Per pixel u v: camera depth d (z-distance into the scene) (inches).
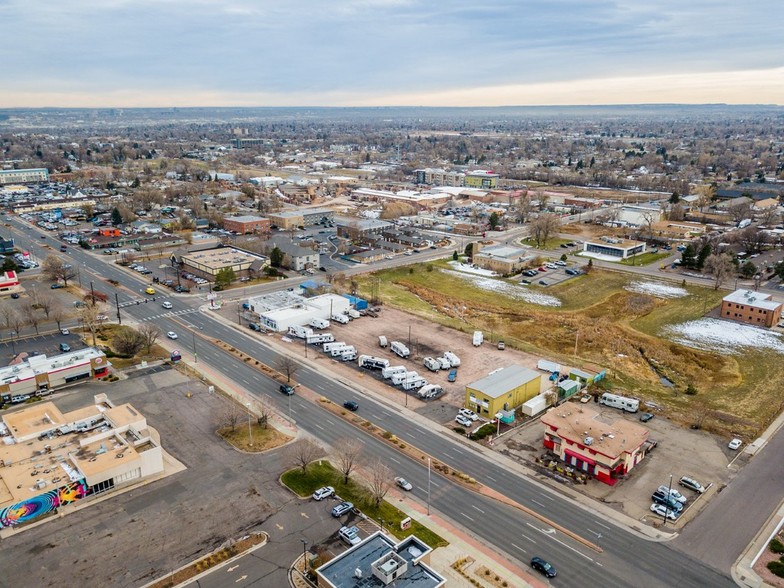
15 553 3095.5
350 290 7755.9
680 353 6082.7
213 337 6141.7
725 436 4416.8
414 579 2586.1
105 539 3208.7
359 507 3528.5
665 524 3435.0
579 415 4301.2
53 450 3823.8
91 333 6092.5
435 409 4768.7
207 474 3814.0
